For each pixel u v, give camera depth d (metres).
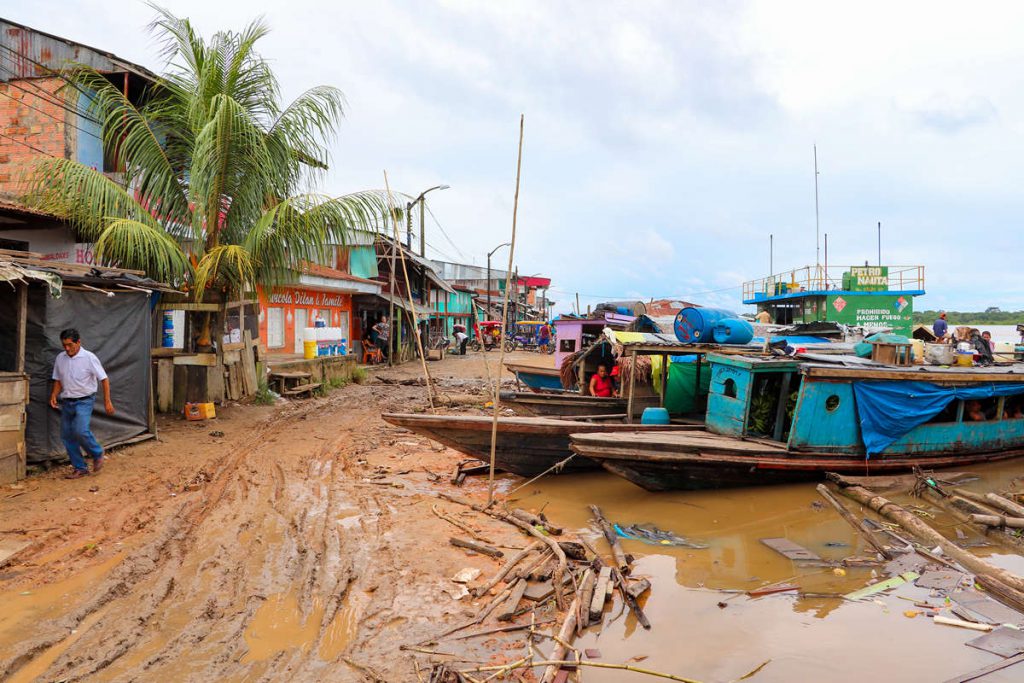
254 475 9.29
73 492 7.97
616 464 8.78
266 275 14.27
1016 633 5.28
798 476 9.89
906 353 11.58
